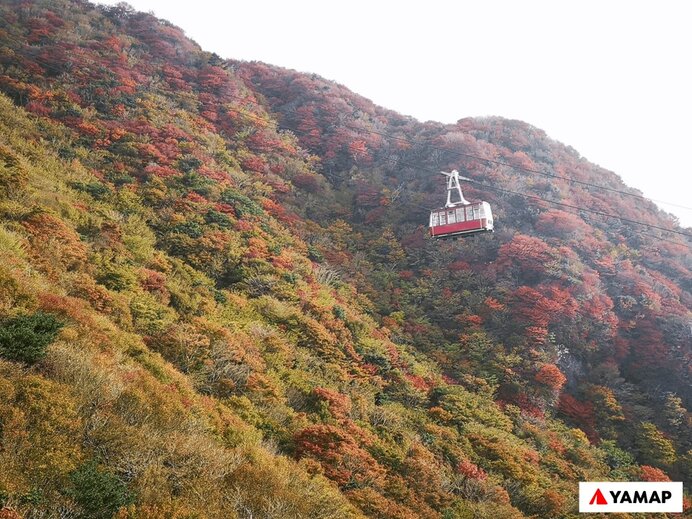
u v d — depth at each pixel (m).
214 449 15.23
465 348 41.66
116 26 77.75
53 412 12.92
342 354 32.44
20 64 54.44
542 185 64.31
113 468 12.67
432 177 66.31
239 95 74.19
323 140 74.38
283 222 50.72
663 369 44.84
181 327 25.64
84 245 29.17
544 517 24.67
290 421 23.22
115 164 44.25
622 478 32.25
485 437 29.91
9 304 17.31
